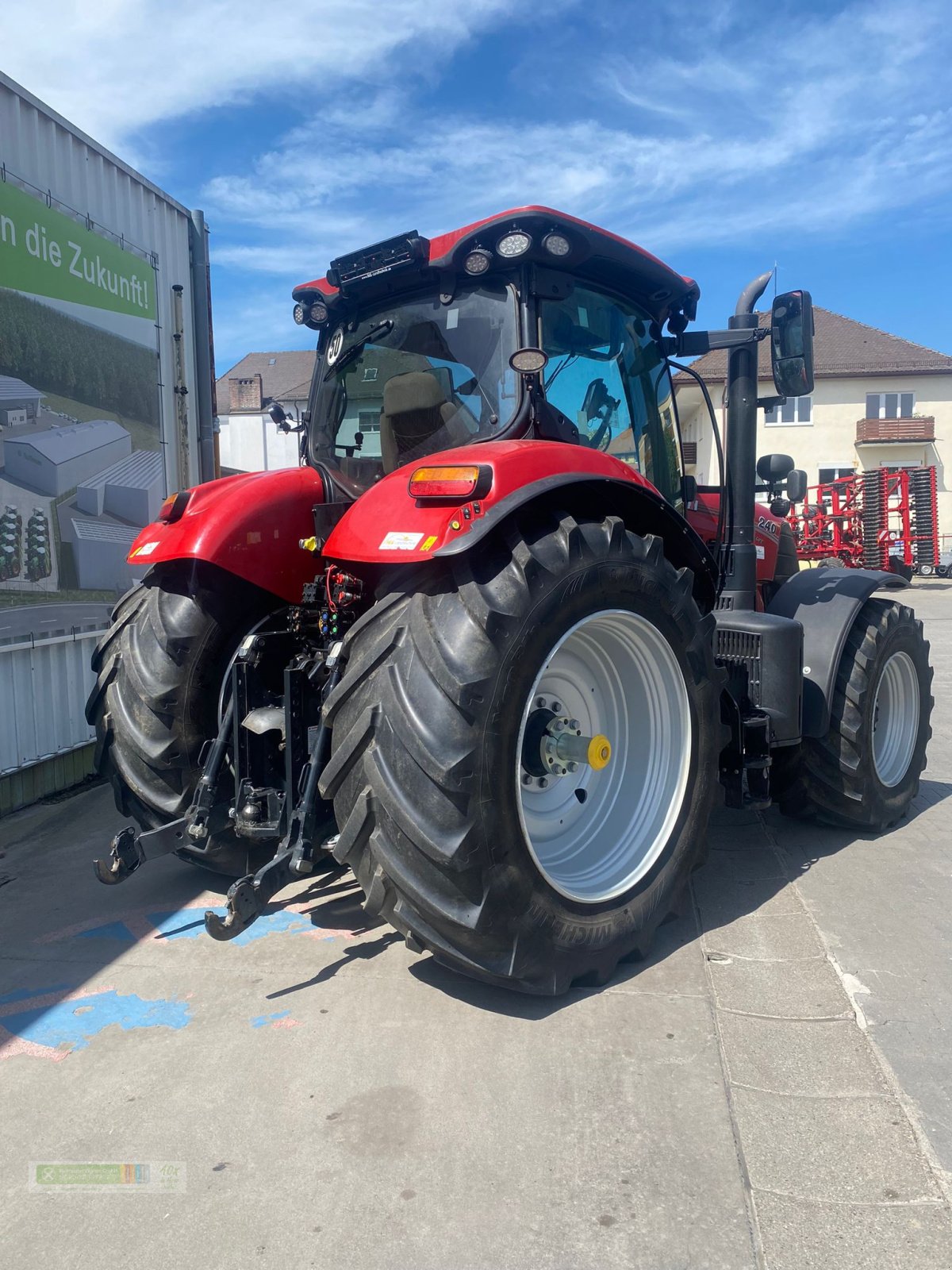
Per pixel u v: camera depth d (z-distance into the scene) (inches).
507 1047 87.4
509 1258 62.0
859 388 1272.1
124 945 112.5
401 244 112.0
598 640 107.3
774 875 131.8
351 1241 63.8
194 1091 81.6
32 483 179.6
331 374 131.6
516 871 87.7
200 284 254.1
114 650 121.4
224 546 113.1
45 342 183.8
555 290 112.8
